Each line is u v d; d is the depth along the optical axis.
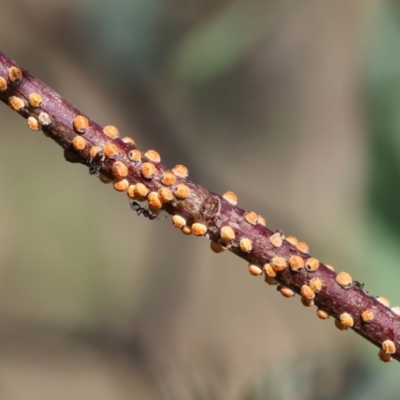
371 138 0.41
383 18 0.41
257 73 0.61
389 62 0.40
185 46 0.46
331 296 0.32
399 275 0.40
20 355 0.62
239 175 0.63
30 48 0.58
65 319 0.64
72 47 0.56
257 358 0.63
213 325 0.65
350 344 0.44
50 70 0.58
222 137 0.62
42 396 0.63
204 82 0.52
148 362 0.59
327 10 0.56
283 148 0.65
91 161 0.32
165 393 0.53
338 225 0.52
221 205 0.32
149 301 0.64
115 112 0.59
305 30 0.59
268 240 0.32
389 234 0.40
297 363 0.42
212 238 0.32
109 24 0.53
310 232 0.62
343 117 0.65
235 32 0.45
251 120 0.63
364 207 0.41
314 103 0.65
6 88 0.32
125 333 0.62
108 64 0.54
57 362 0.62
